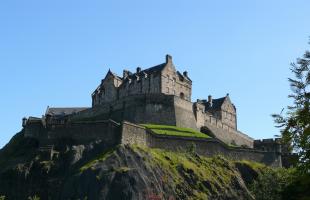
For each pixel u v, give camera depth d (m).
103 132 120.44
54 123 126.19
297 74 32.16
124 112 140.12
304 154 31.02
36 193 110.38
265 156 138.00
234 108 174.50
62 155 117.00
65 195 104.38
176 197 105.75
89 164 108.62
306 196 29.95
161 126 132.62
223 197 111.12
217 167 121.62
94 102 169.12
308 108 30.97
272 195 112.62
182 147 124.06
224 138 155.62
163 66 153.75
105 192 101.38
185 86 160.00
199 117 147.75
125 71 168.62
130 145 114.19
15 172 114.75
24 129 140.50
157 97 139.62
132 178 103.69
